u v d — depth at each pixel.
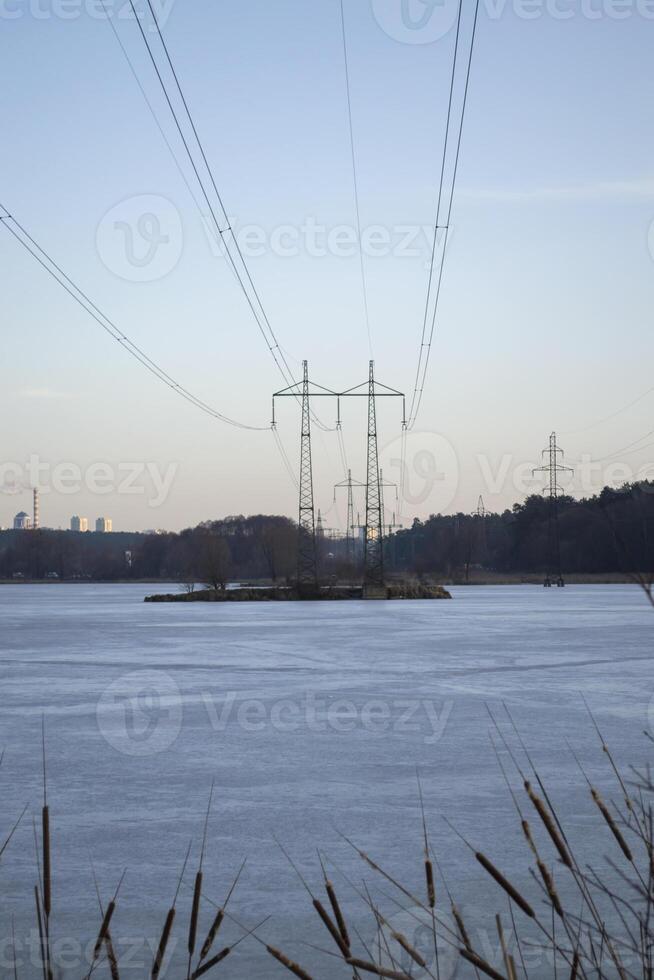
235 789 12.84
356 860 9.69
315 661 31.23
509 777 13.41
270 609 76.56
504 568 197.25
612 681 24.89
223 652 35.25
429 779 13.33
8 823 11.24
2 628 53.22
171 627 52.62
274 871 9.38
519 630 47.03
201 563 108.75
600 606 76.56
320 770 14.02
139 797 12.43
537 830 10.63
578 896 8.48
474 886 8.86
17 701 21.92
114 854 9.95
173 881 9.09
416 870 9.35
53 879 9.18
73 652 36.09
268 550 146.12
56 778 13.63
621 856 9.62
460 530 195.50
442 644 38.28
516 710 19.70
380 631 46.84
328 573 142.75
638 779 13.00
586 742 15.95
